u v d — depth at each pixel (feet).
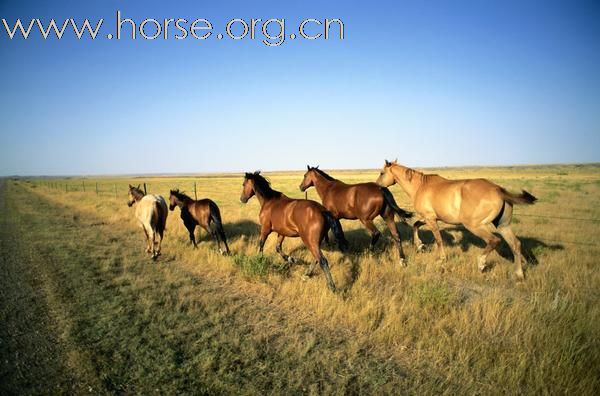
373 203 26.96
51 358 14.24
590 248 29.78
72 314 18.44
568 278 22.07
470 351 14.08
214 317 18.19
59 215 61.46
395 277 23.73
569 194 78.02
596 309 16.63
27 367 13.57
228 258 27.91
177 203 34.22
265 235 25.88
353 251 29.89
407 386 12.63
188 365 13.71
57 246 34.65
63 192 128.57
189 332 16.53
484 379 12.89
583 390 11.70
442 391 12.26
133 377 12.96
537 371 12.62
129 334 16.20
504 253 28.73
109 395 11.90
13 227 47.55
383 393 12.19
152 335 16.14
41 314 18.56
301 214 21.89
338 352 14.78
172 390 12.21
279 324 17.66
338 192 29.60
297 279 23.25
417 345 15.15
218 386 12.41
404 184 28.78
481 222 22.90
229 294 21.99
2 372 13.21
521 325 15.64
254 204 77.41
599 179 146.00
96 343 15.35
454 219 24.47
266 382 12.74
